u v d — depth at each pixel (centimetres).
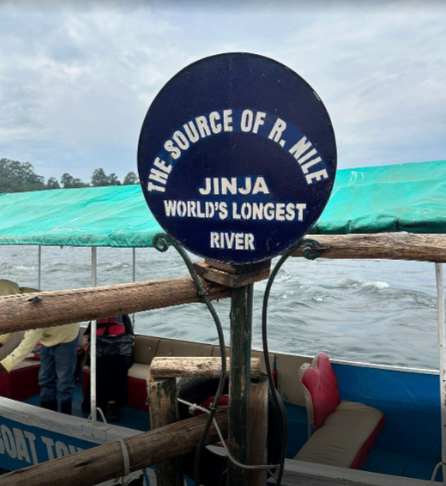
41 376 501
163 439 221
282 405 259
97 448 214
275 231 157
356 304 1572
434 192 338
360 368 469
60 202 596
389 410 447
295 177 152
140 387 526
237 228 162
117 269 2600
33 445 427
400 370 453
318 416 424
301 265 2630
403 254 186
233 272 172
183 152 166
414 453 430
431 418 429
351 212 325
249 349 185
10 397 553
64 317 150
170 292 173
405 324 1307
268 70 150
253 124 155
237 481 192
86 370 526
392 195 350
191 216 169
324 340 1171
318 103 145
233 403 187
